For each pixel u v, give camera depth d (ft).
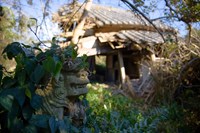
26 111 4.89
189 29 15.25
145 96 22.45
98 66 45.29
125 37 28.07
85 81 5.74
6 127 4.87
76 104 6.08
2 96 4.66
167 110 16.60
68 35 18.85
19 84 5.02
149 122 10.14
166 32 18.56
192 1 13.80
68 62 5.52
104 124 7.89
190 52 18.60
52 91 5.31
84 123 6.26
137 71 35.88
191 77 19.48
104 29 30.27
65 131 5.05
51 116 5.11
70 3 17.31
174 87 19.98
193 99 18.02
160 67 21.68
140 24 30.37
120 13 37.78
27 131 4.79
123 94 23.38
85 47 27.61
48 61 4.80
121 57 30.07
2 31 19.16
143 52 28.84
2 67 5.65
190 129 15.92
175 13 14.34
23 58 5.25
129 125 8.76
